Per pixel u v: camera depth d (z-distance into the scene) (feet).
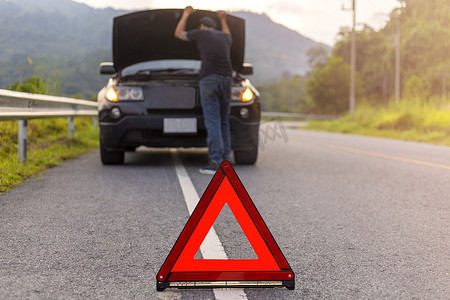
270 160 26.81
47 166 22.76
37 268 9.37
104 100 22.33
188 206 14.73
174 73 24.61
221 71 20.99
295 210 14.61
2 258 9.89
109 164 23.91
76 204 14.87
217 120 21.04
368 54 216.13
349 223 13.12
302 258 10.19
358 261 10.03
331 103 220.43
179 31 21.76
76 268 9.40
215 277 8.37
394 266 9.73
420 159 28.19
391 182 19.79
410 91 72.08
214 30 21.43
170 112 22.08
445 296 8.25
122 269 9.39
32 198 15.65
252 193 17.16
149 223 12.75
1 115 18.49
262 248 8.48
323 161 26.63
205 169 20.95
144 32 23.90
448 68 129.08
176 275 8.31
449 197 16.80
